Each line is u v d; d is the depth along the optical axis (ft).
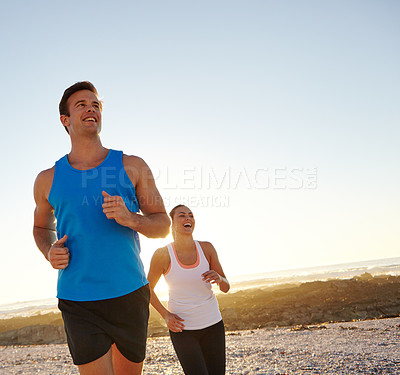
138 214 7.69
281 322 63.21
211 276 12.16
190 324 12.34
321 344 30.55
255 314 67.72
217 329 12.49
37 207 8.62
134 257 7.95
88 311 7.33
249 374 20.97
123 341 7.45
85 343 7.12
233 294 84.12
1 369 31.81
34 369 30.14
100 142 8.55
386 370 19.08
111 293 7.45
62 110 8.50
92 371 7.06
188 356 11.79
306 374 19.66
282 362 23.91
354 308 65.46
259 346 32.60
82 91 8.38
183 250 13.17
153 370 24.72
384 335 32.81
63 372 27.32
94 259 7.54
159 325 65.77
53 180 8.10
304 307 67.26
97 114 8.34
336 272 200.44
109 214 7.20
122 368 7.70
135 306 7.64
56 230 8.59
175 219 13.32
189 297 12.53
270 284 163.32
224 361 12.32
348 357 23.54
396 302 66.23
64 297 7.52
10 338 72.43
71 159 8.32
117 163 8.20
